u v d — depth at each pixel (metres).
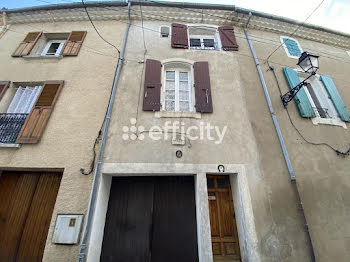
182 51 5.35
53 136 3.91
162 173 3.66
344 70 6.23
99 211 3.36
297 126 4.59
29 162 3.63
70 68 4.91
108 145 3.85
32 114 4.09
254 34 6.19
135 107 4.33
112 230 3.64
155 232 3.67
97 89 4.55
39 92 4.48
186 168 3.70
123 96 4.45
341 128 4.81
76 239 3.04
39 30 5.89
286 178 3.86
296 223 3.48
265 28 6.36
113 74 4.79
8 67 5.02
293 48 6.20
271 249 3.21
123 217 3.75
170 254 3.54
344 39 6.86
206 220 3.31
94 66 4.93
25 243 3.37
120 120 4.14
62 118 4.13
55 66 4.96
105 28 5.75
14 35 5.82
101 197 3.46
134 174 3.69
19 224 3.49
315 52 6.43
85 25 5.88
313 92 5.57
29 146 3.79
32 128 3.92
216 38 6.01
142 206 3.86
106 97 4.44
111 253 3.47
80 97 4.43
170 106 4.66
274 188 3.71
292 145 4.30
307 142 4.41
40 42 5.67
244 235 3.35
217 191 4.04
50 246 3.01
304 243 3.33
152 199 3.92
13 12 6.00
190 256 3.53
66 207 3.27
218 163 3.80
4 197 3.66
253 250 3.16
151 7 5.84
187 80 5.09
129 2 5.72
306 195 3.80
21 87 4.78
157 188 4.04
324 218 3.64
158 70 4.84
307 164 4.13
